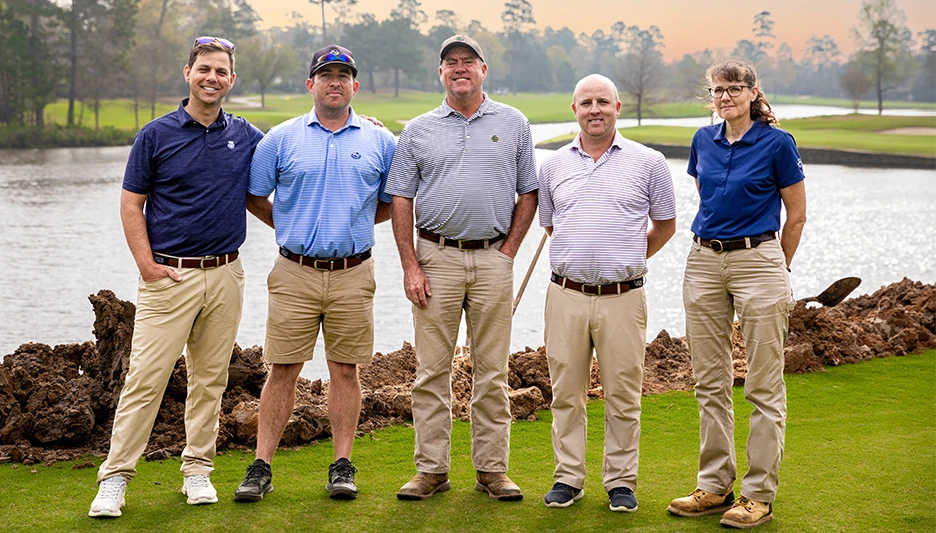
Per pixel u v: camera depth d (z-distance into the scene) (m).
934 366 6.90
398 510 3.99
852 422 5.43
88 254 20.12
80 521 3.75
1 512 3.84
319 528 3.75
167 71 95.19
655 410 5.77
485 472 4.23
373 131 4.23
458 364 6.20
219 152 3.99
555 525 3.83
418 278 4.15
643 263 4.04
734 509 3.83
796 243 3.89
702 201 4.00
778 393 3.87
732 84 3.79
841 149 52.38
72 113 79.19
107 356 5.07
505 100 127.06
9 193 34.97
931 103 156.38
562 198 4.09
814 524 3.83
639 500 4.17
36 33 79.50
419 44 143.62
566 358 4.09
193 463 4.07
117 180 41.84
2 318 13.19
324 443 4.98
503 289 4.17
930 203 30.80
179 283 3.95
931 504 4.06
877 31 107.38
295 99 114.56
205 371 4.09
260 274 17.02
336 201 4.09
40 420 4.66
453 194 4.09
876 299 9.30
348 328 4.21
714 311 3.98
